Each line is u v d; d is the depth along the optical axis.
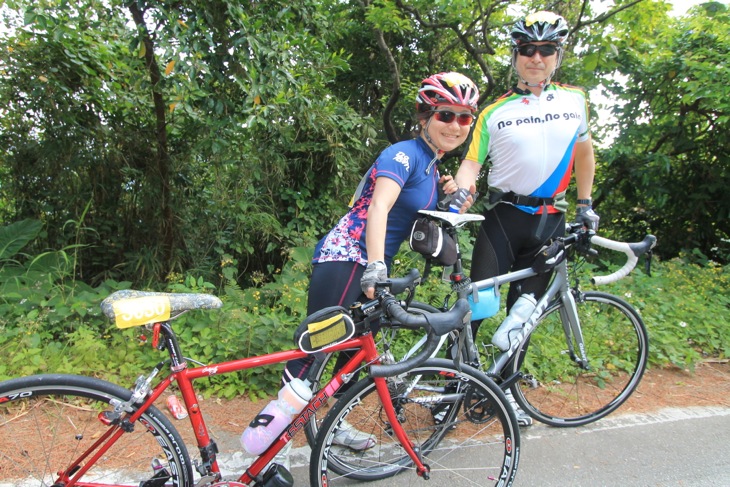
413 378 2.05
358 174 5.90
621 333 3.41
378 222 1.83
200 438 1.73
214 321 3.22
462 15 6.24
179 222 4.91
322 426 1.84
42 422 2.42
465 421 2.29
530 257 2.68
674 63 6.14
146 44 3.91
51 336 3.08
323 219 5.62
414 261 4.50
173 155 4.74
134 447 2.28
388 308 1.66
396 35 7.81
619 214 7.41
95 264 4.74
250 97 3.68
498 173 2.55
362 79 8.38
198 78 3.65
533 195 2.52
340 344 1.80
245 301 3.75
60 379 1.61
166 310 1.64
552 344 3.27
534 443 2.55
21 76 4.05
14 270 3.96
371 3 7.04
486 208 2.65
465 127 1.99
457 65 8.71
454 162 7.51
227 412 2.69
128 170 4.60
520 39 2.38
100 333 3.25
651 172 6.57
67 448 2.26
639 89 6.68
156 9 3.38
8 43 4.00
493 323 3.48
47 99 4.11
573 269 2.71
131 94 4.45
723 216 6.71
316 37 4.87
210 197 5.02
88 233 4.62
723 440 2.62
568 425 2.70
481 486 2.19
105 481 2.05
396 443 2.24
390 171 1.89
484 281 2.41
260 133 4.99
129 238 4.82
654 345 3.55
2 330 3.03
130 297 1.64
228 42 3.68
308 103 4.53
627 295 4.12
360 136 5.86
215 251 5.15
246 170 5.02
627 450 2.51
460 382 2.02
